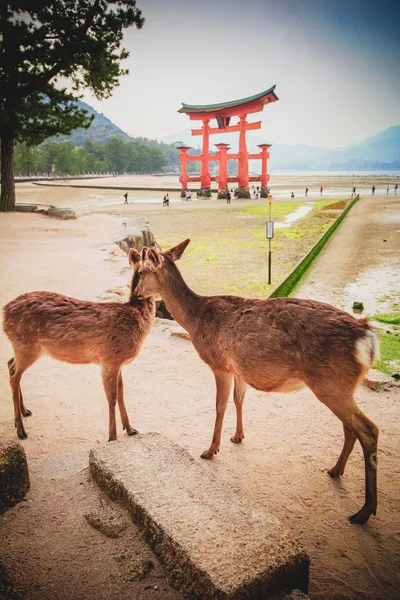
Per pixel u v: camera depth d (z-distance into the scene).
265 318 4.26
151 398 6.21
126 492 3.27
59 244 19.00
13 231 22.61
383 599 3.15
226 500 3.17
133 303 5.11
